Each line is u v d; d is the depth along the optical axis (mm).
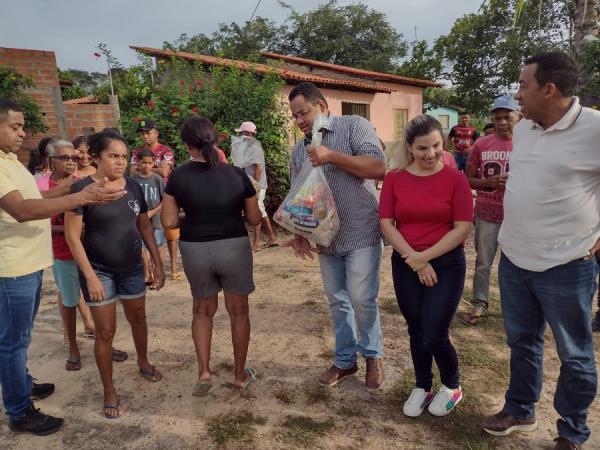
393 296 4680
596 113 2066
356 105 15047
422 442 2535
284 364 3420
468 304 4406
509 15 12383
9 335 2539
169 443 2580
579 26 6672
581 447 2436
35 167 3885
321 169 2822
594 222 2176
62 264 3236
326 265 3047
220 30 28734
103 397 3059
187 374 3332
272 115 7766
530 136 2309
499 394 2951
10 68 6930
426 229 2545
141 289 2988
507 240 2434
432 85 17406
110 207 2725
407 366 3346
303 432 2643
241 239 2801
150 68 8578
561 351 2297
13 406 2635
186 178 2682
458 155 9609
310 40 27484
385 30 27359
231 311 2943
